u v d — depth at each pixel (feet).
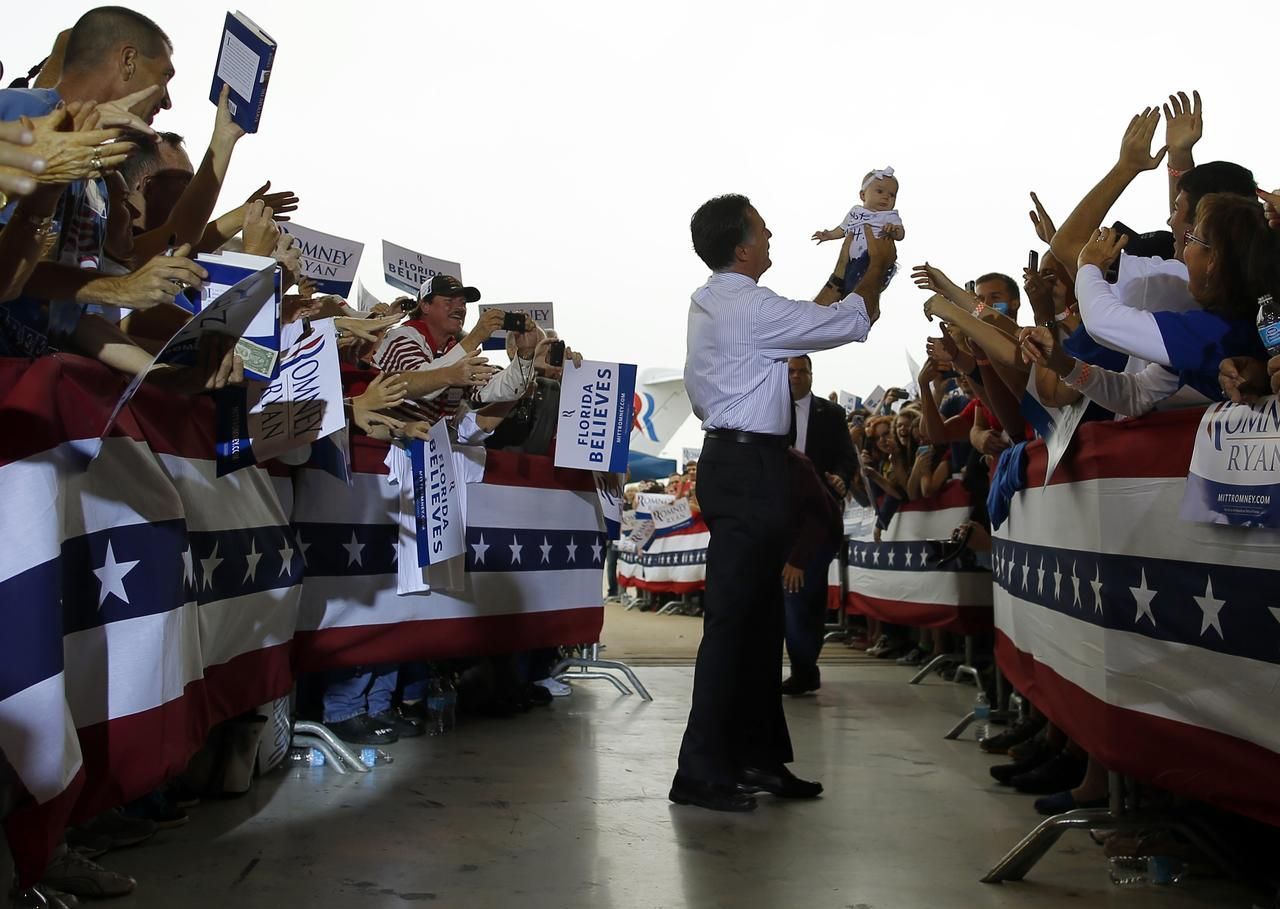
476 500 15.94
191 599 8.50
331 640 13.29
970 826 10.36
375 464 14.03
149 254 8.95
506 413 15.49
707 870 8.90
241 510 10.25
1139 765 8.73
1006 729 14.84
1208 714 7.87
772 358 11.39
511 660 17.03
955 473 19.74
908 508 22.27
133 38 7.94
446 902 7.96
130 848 9.10
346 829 9.86
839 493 19.36
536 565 17.37
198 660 8.62
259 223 8.98
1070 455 10.41
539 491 17.52
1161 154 10.28
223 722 10.98
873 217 11.77
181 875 8.41
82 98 7.82
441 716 15.15
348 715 13.93
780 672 11.78
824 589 19.10
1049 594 11.35
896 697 18.75
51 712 6.25
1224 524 7.54
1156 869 8.55
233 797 10.96
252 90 8.75
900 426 22.27
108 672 7.34
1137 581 8.81
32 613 6.24
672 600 42.06
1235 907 7.95
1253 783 7.39
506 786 11.80
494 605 16.19
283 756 12.42
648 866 8.99
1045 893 8.32
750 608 11.24
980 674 19.48
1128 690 8.95
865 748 14.24
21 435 6.35
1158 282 9.19
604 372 16.38
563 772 12.58
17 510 6.27
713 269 12.16
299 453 11.84
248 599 10.30
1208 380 8.02
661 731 15.46
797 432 19.39
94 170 5.44
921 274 12.65
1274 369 6.81
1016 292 14.67
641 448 49.85
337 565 13.43
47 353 7.09
